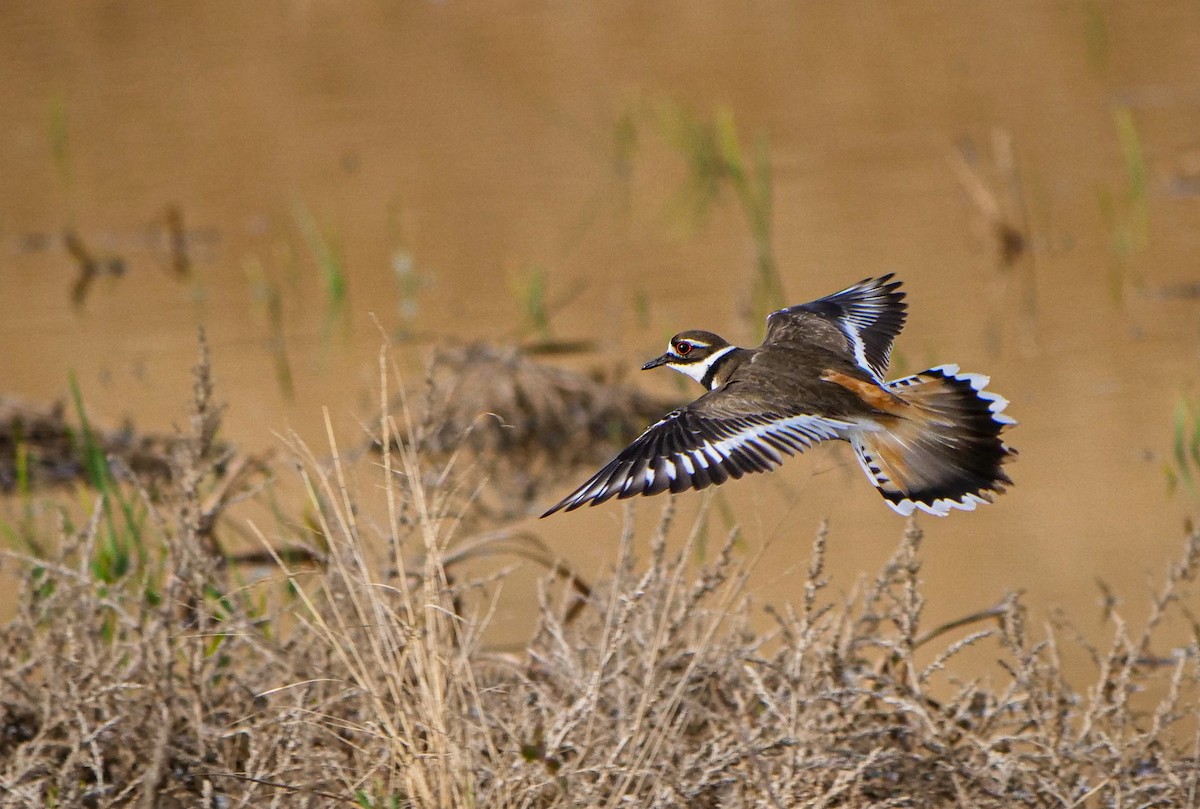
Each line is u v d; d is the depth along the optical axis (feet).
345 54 99.71
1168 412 48.19
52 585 30.76
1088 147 77.77
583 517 43.65
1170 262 62.95
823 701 25.12
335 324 61.00
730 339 55.67
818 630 25.85
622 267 66.03
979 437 25.16
